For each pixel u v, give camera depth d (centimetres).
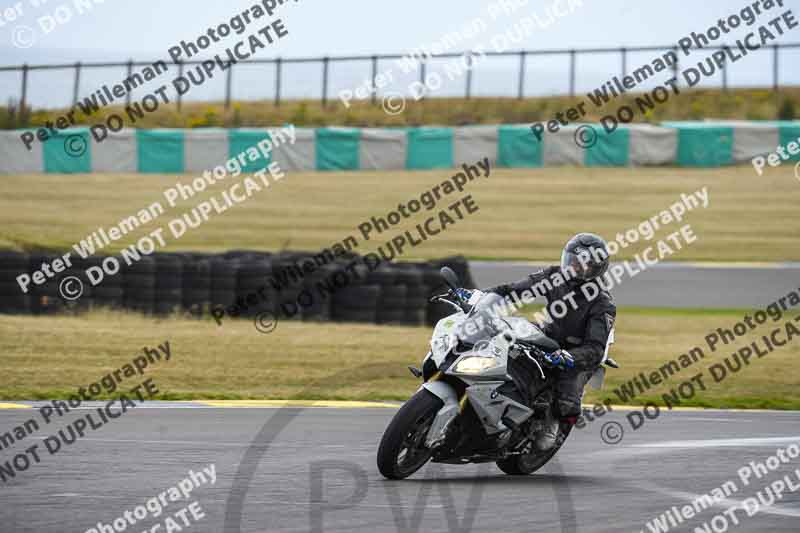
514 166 12412
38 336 5103
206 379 4553
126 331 5384
